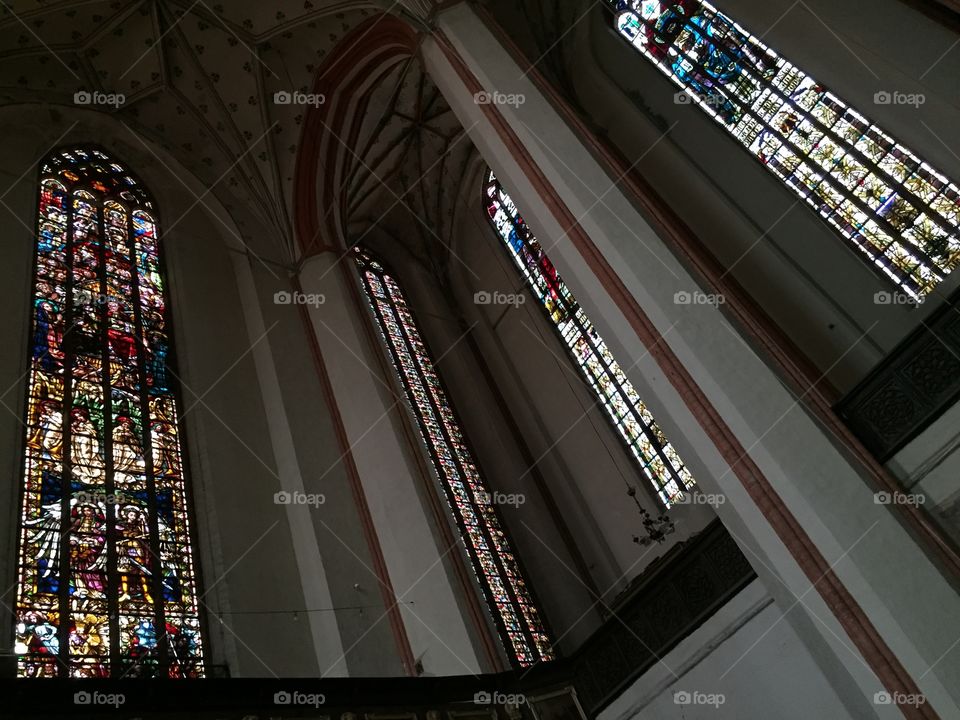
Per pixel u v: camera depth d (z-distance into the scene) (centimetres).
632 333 1039
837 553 806
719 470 921
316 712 1019
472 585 1326
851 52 1308
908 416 876
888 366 912
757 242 1495
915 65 1212
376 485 1442
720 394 934
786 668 1031
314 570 1316
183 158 1823
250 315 1680
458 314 2200
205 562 1252
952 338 873
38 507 1129
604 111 1828
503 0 1798
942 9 1191
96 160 1703
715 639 1121
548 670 1286
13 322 1288
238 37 1794
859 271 1353
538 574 1669
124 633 1088
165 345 1514
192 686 938
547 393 1955
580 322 1931
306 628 1272
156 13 1712
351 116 1930
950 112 1166
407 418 1559
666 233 1091
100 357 1389
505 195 2211
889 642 760
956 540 797
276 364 1595
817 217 1439
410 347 2011
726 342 966
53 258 1462
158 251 1675
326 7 1764
